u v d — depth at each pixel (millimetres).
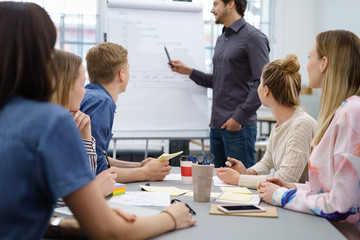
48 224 756
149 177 1608
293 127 1607
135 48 2953
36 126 630
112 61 1796
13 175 617
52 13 4906
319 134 1188
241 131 2672
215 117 2797
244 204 1149
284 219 1000
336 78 1182
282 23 5613
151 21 3014
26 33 647
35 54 653
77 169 655
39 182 632
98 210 686
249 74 2740
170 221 851
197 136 2934
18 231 629
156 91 2918
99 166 1597
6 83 647
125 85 1898
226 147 2729
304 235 862
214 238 820
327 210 1023
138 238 752
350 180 1021
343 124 1074
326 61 1206
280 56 5641
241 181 1497
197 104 2945
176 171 1951
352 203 1019
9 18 650
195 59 3023
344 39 1188
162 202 1162
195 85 2959
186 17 3074
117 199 1201
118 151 4113
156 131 2889
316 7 5660
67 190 636
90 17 5055
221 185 1523
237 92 2732
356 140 1040
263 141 4305
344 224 1129
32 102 665
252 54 2658
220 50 2809
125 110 2875
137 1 3004
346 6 4949
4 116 646
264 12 5594
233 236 839
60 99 1285
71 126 660
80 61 1373
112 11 2980
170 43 3008
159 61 2961
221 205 1106
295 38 5645
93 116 1621
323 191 1156
